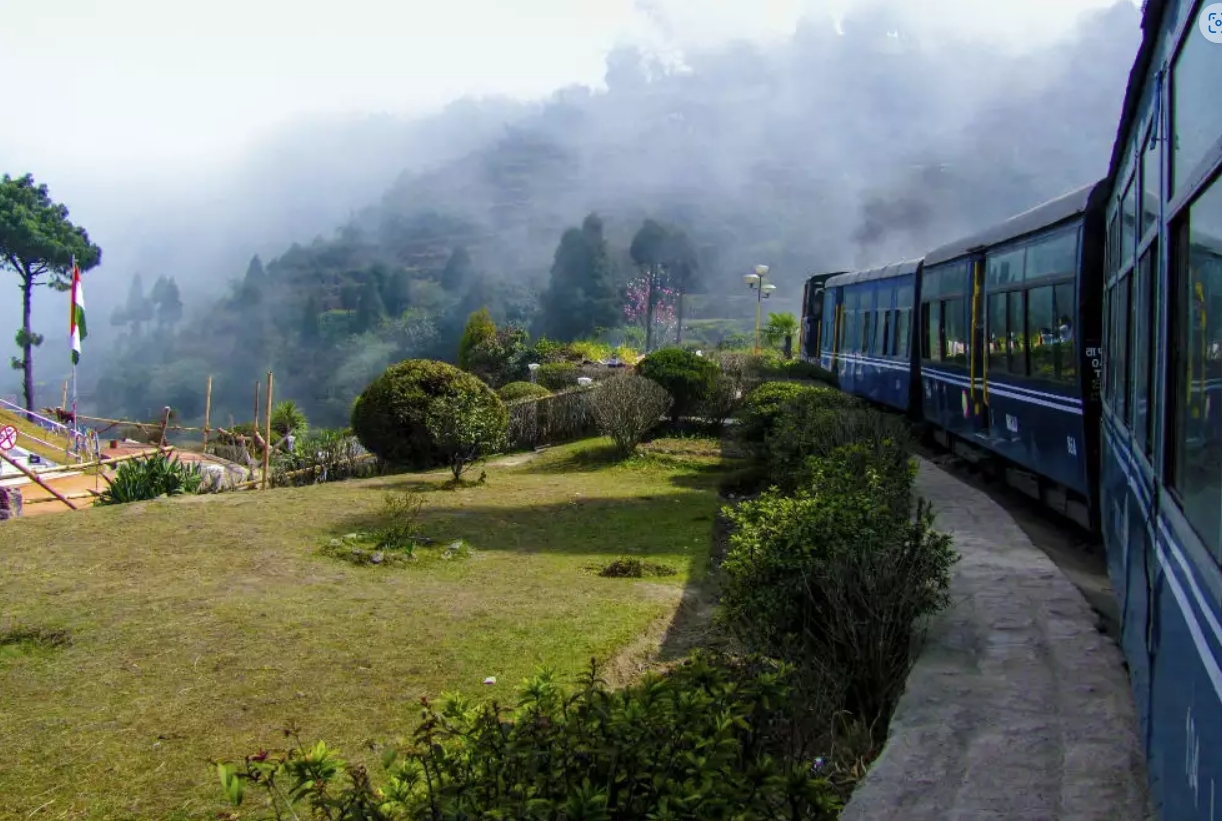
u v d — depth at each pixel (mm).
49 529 11836
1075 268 9812
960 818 4359
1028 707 5605
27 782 5504
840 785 4988
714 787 3271
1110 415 7996
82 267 53344
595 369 28625
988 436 13852
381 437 18312
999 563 8828
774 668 5574
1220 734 2629
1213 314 3172
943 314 16906
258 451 26125
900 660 6301
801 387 17156
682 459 18750
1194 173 3584
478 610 8609
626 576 9969
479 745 3664
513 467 18812
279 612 8547
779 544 6785
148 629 8102
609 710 3600
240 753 5844
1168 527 4047
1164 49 4586
